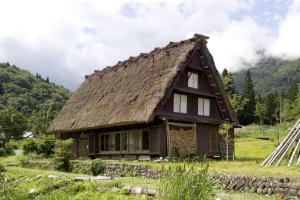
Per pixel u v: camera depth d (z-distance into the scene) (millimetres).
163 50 27531
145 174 17719
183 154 24609
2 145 46938
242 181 12992
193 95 26938
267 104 75812
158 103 22797
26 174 18422
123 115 23906
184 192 7684
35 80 149750
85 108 29859
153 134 24141
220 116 28969
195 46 26094
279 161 16922
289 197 11477
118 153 26422
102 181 13828
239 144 40094
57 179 14945
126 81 27859
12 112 67750
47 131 32438
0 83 125812
